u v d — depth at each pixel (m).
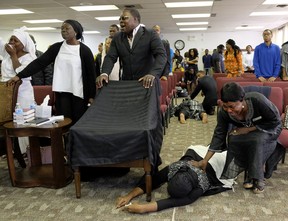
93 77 2.95
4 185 2.78
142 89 2.55
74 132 2.29
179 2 7.49
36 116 2.83
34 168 3.03
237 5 7.98
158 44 2.67
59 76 2.91
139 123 2.32
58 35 13.94
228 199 2.41
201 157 2.64
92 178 2.82
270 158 2.67
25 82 3.34
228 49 6.71
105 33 14.55
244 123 2.41
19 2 7.12
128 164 2.32
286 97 3.18
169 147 3.85
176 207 2.29
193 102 5.74
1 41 3.46
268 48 4.75
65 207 2.34
